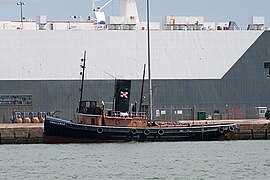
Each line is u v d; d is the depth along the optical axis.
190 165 179.62
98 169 174.75
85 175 167.12
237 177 163.75
